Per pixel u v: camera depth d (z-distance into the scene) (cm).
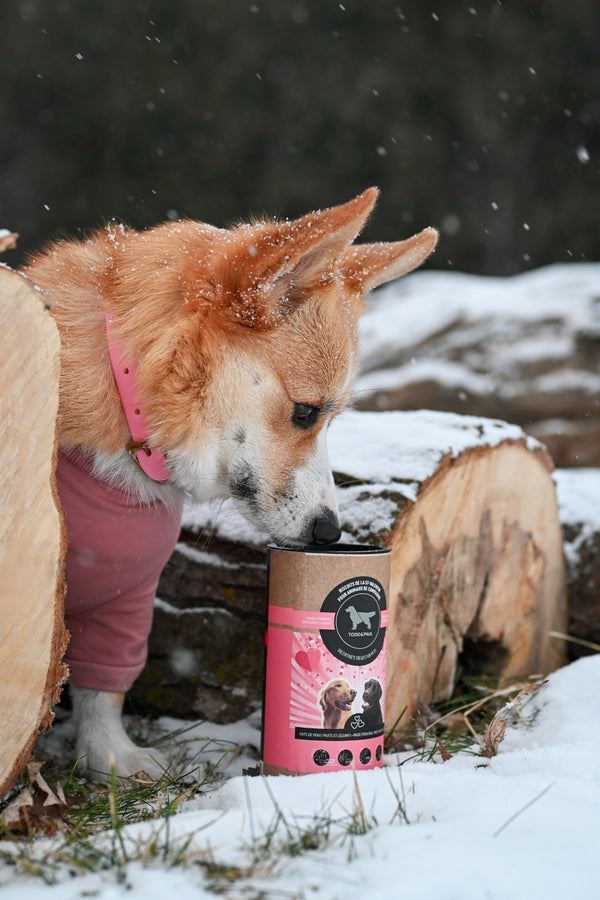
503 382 642
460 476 310
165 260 258
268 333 256
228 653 296
